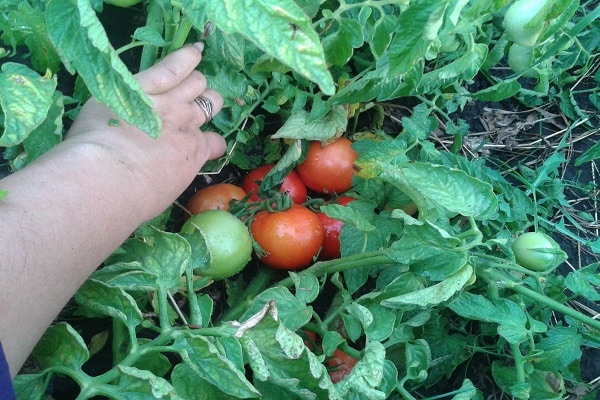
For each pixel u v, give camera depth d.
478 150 1.65
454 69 1.19
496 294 1.10
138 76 1.01
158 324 1.17
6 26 1.02
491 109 1.71
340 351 1.18
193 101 1.12
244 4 0.58
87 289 0.95
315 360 0.93
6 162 1.22
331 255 1.39
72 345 0.89
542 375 1.14
